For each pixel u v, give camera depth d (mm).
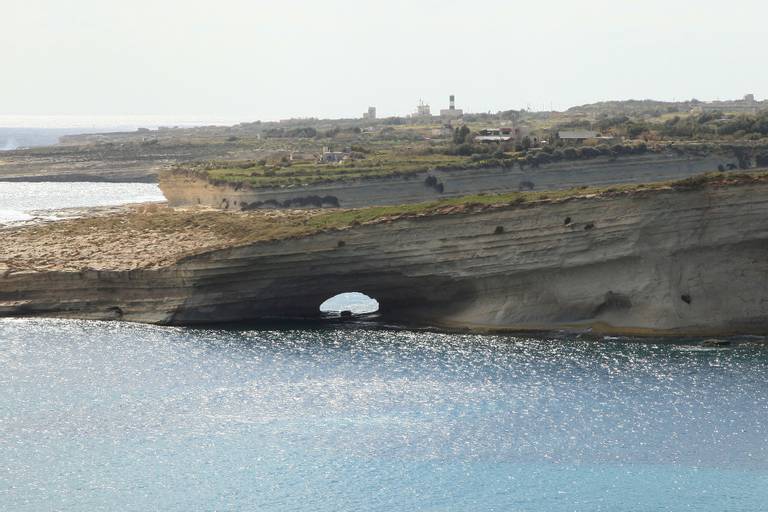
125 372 100875
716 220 114688
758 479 76750
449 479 76938
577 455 81062
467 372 100250
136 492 74938
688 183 114312
